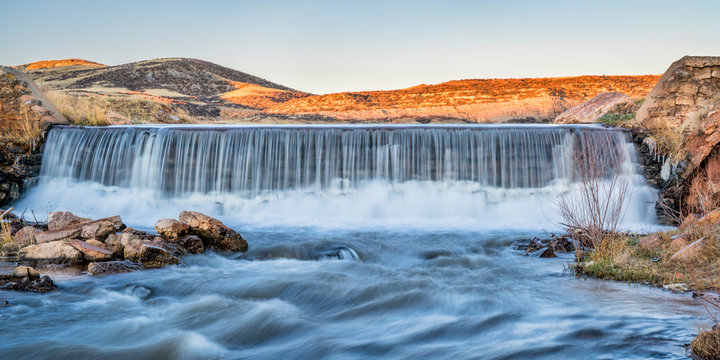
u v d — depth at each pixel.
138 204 18.09
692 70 18.58
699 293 8.15
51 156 19.22
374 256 12.50
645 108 19.53
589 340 6.41
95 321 7.85
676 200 17.33
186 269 10.79
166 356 6.83
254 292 9.34
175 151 18.38
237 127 18.64
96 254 10.68
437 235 14.45
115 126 19.59
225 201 17.97
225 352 6.95
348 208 17.50
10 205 18.61
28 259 10.56
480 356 6.19
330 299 8.93
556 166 17.94
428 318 7.82
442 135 18.09
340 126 18.64
